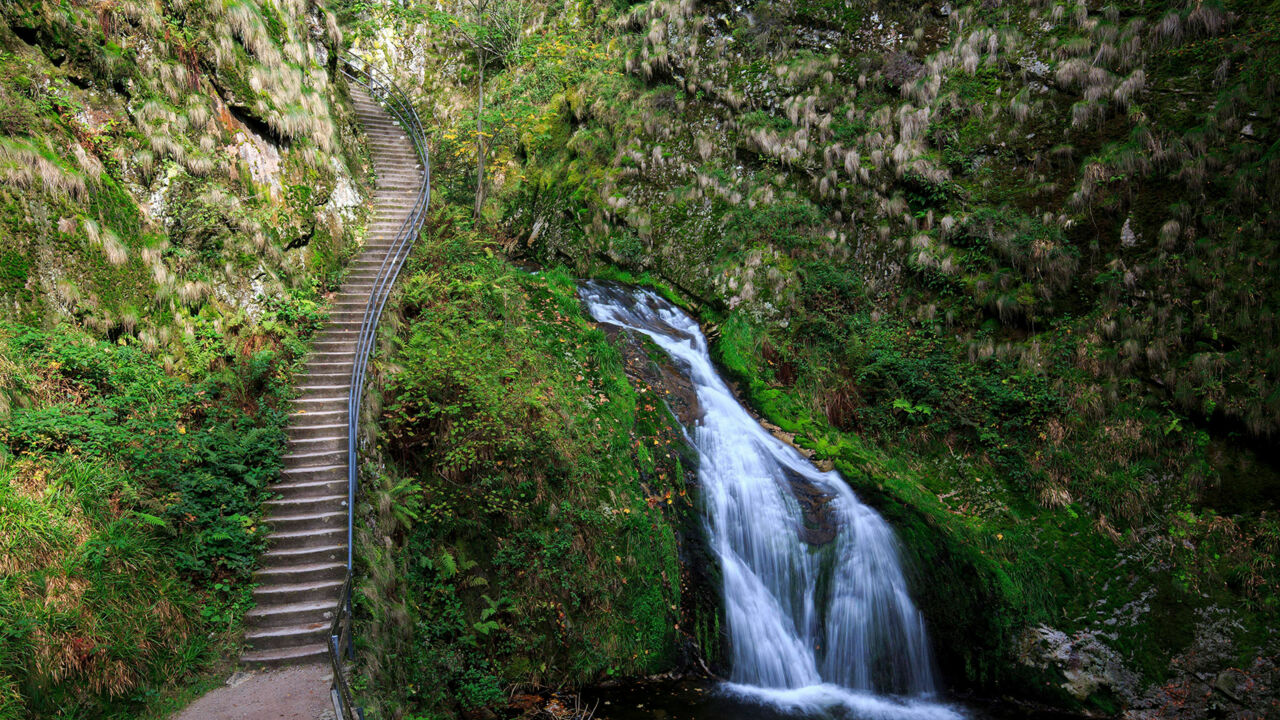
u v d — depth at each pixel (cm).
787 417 1292
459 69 2362
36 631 567
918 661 1041
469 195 1988
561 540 1006
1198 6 1250
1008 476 1180
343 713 600
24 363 770
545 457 1050
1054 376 1232
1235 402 1080
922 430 1259
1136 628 1015
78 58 986
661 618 1020
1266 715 912
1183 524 1070
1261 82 1183
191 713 621
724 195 1616
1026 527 1126
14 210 838
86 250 904
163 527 735
